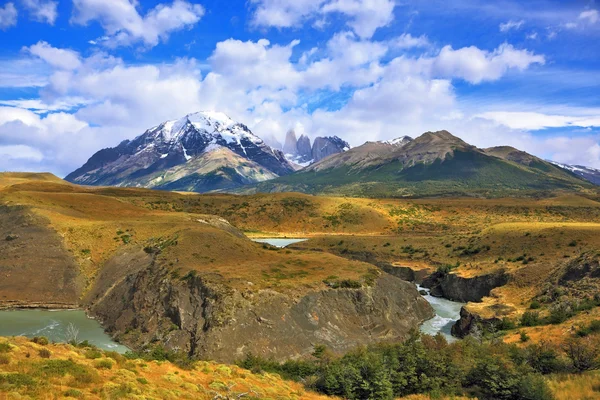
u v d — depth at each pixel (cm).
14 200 11475
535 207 19212
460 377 3703
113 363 3048
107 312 7325
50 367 2586
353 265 8194
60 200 12525
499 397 3322
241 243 8856
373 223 19012
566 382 3322
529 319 6119
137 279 7588
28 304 7875
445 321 7812
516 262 9319
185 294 6488
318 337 6038
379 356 4041
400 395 3662
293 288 6619
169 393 2706
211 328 5631
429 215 19662
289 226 19600
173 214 13250
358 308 6831
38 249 9119
